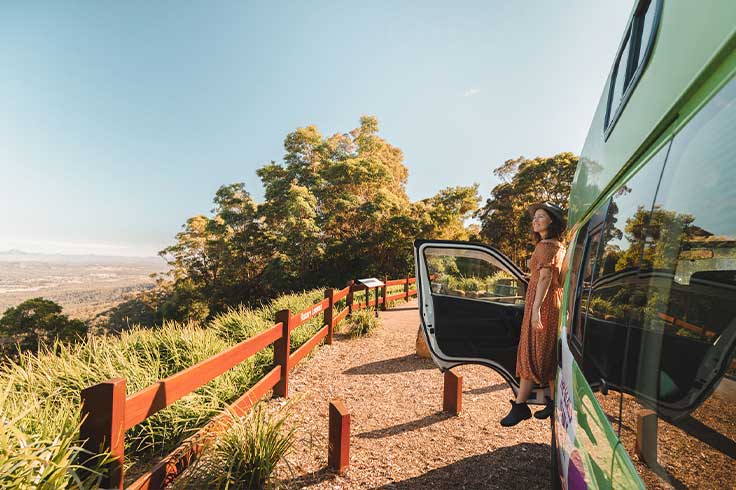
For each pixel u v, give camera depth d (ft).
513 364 11.75
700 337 2.95
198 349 15.58
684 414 2.96
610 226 5.24
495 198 124.57
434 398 16.67
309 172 122.21
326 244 105.19
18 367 12.12
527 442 12.53
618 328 4.48
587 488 4.93
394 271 98.07
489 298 12.34
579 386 5.89
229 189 113.29
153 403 7.47
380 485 9.98
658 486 3.09
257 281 109.19
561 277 9.42
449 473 10.61
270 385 14.74
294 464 10.86
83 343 15.38
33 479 5.64
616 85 5.81
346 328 29.14
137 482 7.59
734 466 2.52
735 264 2.49
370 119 146.82
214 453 9.59
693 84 3.01
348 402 16.06
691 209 3.03
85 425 6.39
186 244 122.11
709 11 2.87
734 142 2.44
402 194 147.84
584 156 8.15
